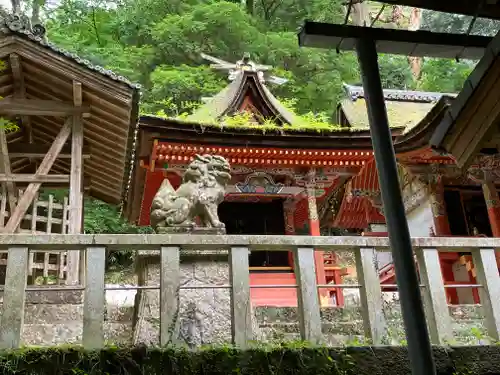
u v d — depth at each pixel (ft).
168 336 16.78
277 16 112.78
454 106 14.70
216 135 46.78
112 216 76.74
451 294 52.54
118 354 15.53
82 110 32.73
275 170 51.47
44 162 31.24
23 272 16.76
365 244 19.63
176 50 99.66
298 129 47.93
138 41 106.11
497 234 52.26
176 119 45.16
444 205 56.39
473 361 17.74
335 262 57.06
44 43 30.45
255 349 16.48
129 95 31.27
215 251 23.12
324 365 16.60
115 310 23.99
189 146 46.73
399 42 12.91
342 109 72.13
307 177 51.67
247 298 17.85
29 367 14.98
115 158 38.40
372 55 12.55
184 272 22.54
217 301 22.13
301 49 100.01
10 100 32.24
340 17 106.01
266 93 57.62
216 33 99.04
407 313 11.10
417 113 72.59
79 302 24.95
